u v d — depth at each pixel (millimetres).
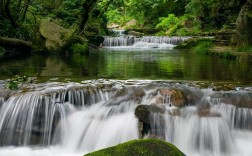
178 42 21250
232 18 22703
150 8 34594
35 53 14055
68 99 5906
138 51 16578
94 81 6941
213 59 12266
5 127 5656
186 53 15289
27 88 6207
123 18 39781
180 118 5227
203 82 6934
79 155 5312
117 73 8250
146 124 5133
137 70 8859
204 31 24328
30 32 15086
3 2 13594
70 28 17562
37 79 7168
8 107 5723
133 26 34844
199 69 9148
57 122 5691
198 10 25828
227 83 6836
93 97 6012
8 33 14445
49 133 5652
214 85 6570
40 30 14547
